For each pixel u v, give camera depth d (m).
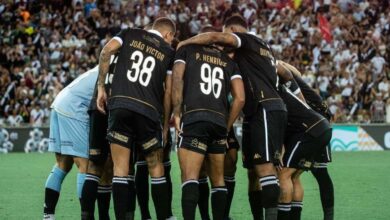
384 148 46.91
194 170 14.25
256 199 16.45
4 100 50.47
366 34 55.06
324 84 49.56
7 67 53.47
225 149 14.82
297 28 55.38
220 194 14.70
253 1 58.28
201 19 56.62
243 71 15.05
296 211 15.52
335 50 52.81
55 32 55.53
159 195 14.85
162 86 14.93
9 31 55.94
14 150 45.72
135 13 57.81
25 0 58.78
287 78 15.61
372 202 21.09
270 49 15.55
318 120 15.19
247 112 14.96
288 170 15.17
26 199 22.06
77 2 58.09
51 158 39.69
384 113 47.56
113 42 14.73
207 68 14.65
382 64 51.56
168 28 15.42
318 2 57.44
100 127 15.27
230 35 14.92
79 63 52.78
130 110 14.27
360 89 48.91
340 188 24.81
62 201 21.42
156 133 14.72
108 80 15.09
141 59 14.68
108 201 16.11
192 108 14.33
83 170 16.27
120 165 14.43
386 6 57.47
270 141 14.61
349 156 40.59
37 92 50.06
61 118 16.28
